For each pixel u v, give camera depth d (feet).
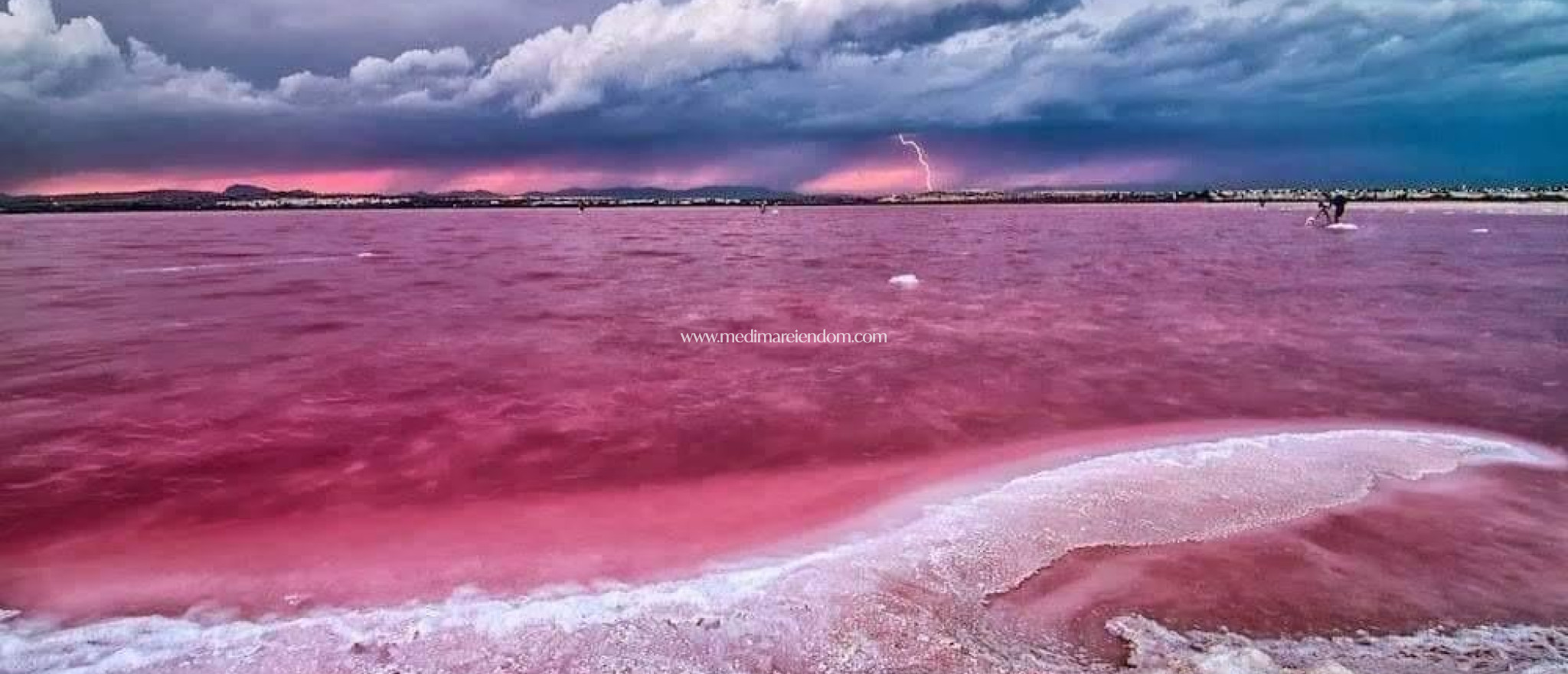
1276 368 35.53
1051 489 21.39
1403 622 14.80
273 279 73.67
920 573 16.80
